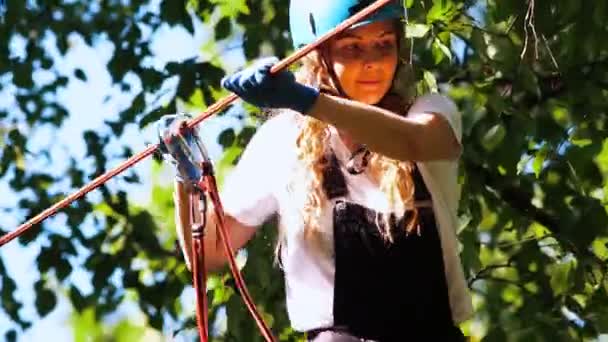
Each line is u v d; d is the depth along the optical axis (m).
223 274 11.38
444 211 6.21
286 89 5.77
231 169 11.60
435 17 10.74
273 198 6.36
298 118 6.31
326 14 6.19
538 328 11.27
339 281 6.11
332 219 6.15
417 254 6.14
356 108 5.83
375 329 6.08
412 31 9.62
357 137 5.85
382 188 6.15
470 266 11.16
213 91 12.20
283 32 12.16
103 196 12.74
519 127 11.19
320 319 6.13
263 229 11.04
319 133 6.22
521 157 11.56
